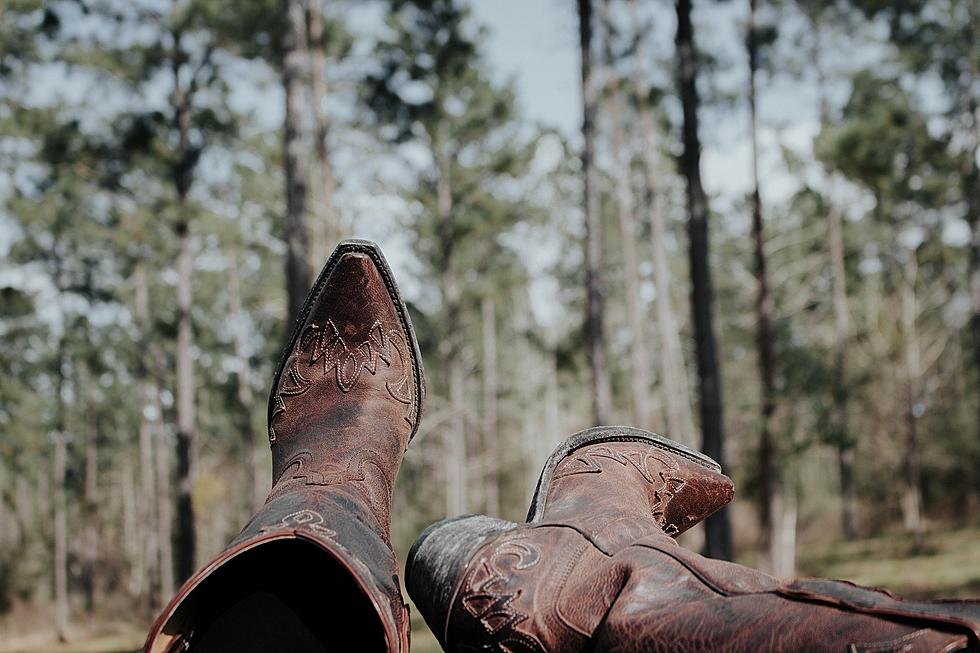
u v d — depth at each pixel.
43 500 40.66
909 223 24.56
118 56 15.99
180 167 17.38
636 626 0.81
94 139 16.73
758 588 0.79
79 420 36.31
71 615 32.78
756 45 15.55
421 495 28.84
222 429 34.25
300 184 9.22
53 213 20.30
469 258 25.45
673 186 22.97
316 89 16.14
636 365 18.36
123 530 45.12
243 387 27.19
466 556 0.98
